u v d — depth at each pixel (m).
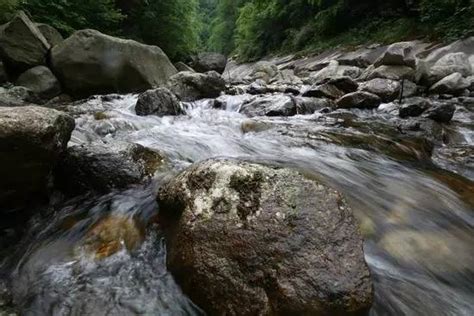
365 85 8.95
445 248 2.72
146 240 2.67
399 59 11.16
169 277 2.28
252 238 2.14
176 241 2.31
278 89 9.62
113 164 3.47
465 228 3.02
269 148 4.81
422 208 3.25
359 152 4.74
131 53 9.35
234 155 4.52
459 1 14.47
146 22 16.91
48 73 8.44
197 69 17.42
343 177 3.84
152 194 3.25
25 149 2.78
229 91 9.57
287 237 2.14
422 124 5.82
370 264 2.47
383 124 6.21
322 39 23.67
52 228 2.97
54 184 3.41
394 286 2.32
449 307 2.23
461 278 2.47
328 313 1.91
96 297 2.27
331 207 2.31
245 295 1.98
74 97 8.94
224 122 6.20
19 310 2.18
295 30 26.72
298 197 2.33
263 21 30.33
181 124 6.11
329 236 2.17
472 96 8.95
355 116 7.04
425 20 15.90
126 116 6.37
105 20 13.35
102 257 2.59
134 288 2.31
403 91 8.80
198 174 2.57
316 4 24.88
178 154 4.34
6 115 2.77
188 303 2.13
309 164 4.19
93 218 3.01
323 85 8.71
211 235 2.20
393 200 3.36
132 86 9.46
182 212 2.42
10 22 8.27
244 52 33.47
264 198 2.30
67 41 8.72
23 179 2.94
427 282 2.40
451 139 5.78
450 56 10.82
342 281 1.98
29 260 2.65
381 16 19.98
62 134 3.15
